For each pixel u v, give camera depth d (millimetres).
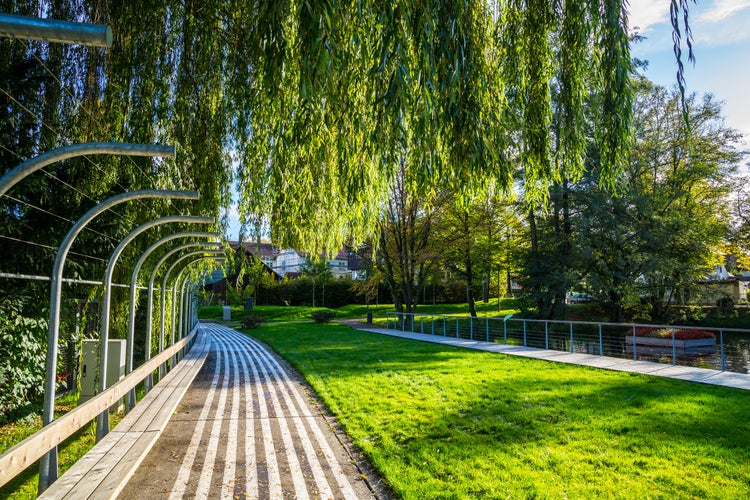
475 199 6730
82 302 9406
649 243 23938
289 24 5855
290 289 50844
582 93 6688
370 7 4910
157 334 10570
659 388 8594
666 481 4414
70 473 3855
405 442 5750
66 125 6113
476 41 6422
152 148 2811
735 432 5824
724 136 25469
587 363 12164
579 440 5668
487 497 4094
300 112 5422
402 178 24766
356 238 7922
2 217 7250
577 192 24438
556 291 25797
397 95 4617
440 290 51125
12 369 7328
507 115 6609
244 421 6828
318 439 5949
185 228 7953
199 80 6953
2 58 5844
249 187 7535
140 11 6312
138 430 5152
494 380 9773
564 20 6363
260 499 4156
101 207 3951
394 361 13234
